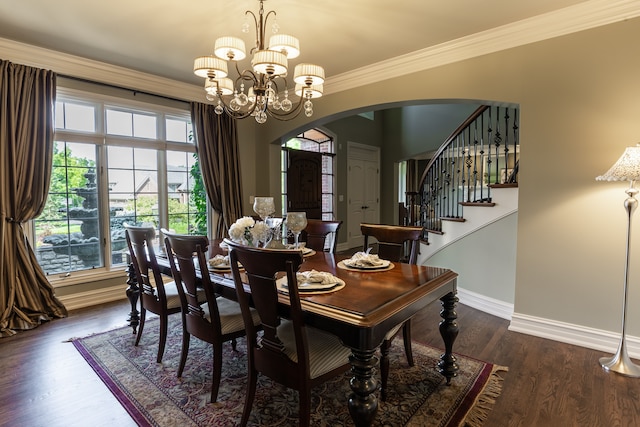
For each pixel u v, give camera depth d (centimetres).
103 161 382
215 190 458
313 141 670
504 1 249
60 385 215
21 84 313
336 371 163
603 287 261
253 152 516
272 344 158
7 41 308
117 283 395
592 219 263
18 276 315
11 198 310
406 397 200
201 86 443
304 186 641
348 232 732
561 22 266
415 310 166
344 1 248
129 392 207
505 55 296
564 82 270
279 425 177
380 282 184
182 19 275
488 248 348
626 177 214
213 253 269
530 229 289
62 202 359
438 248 416
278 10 260
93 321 324
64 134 350
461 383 214
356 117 742
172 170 441
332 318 143
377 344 139
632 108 246
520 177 292
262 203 250
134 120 407
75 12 264
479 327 307
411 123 754
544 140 280
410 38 309
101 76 369
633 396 200
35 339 283
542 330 286
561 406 191
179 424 178
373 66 371
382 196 815
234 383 217
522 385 212
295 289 141
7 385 215
